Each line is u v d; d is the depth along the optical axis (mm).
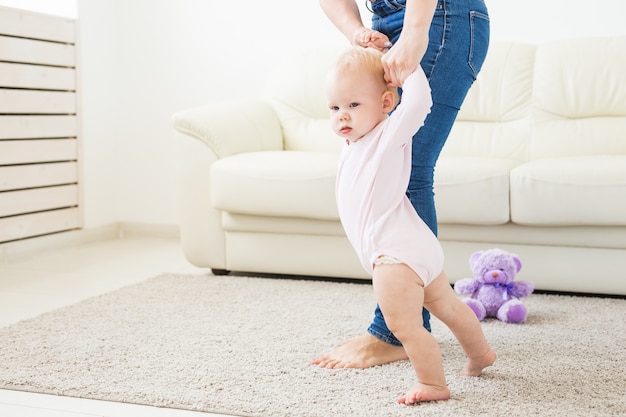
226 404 1620
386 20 1790
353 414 1554
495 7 3650
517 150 3279
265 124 3420
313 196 2803
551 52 3379
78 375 1827
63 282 2992
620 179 2518
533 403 1610
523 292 2428
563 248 2652
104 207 4148
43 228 3689
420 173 1765
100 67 4086
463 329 1729
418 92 1557
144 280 2951
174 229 4160
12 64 3459
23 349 2041
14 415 1602
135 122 4215
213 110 3203
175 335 2170
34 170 3611
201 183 3037
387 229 1622
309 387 1723
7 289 2865
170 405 1635
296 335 2164
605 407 1587
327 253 2895
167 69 4148
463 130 3377
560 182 2564
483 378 1781
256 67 4004
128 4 4176
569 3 3545
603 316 2379
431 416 1537
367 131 1646
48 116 3697
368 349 1894
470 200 2654
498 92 3385
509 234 2693
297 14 3918
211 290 2758
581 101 3262
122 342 2102
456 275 2773
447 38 1725
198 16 4070
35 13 3592
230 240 3023
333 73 1639
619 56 3268
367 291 2744
